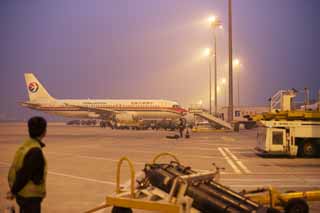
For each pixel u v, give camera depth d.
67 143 36.53
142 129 71.75
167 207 7.34
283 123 23.64
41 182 6.27
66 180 15.43
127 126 72.81
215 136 49.47
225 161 22.19
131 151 28.30
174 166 9.28
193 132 61.19
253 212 7.45
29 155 6.09
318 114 23.95
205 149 30.03
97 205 11.03
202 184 8.20
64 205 11.03
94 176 16.47
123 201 7.90
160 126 68.00
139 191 8.27
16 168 6.25
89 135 51.84
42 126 6.36
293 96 26.38
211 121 64.38
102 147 32.06
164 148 30.98
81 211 10.36
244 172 17.75
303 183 14.80
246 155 25.69
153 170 8.64
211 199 7.67
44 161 6.26
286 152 23.62
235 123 61.91
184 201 7.32
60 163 21.09
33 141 6.31
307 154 24.08
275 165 20.44
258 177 16.27
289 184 14.56
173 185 7.52
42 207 10.78
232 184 14.55
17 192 6.13
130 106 71.50
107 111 69.25
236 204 7.65
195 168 19.11
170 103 71.19
